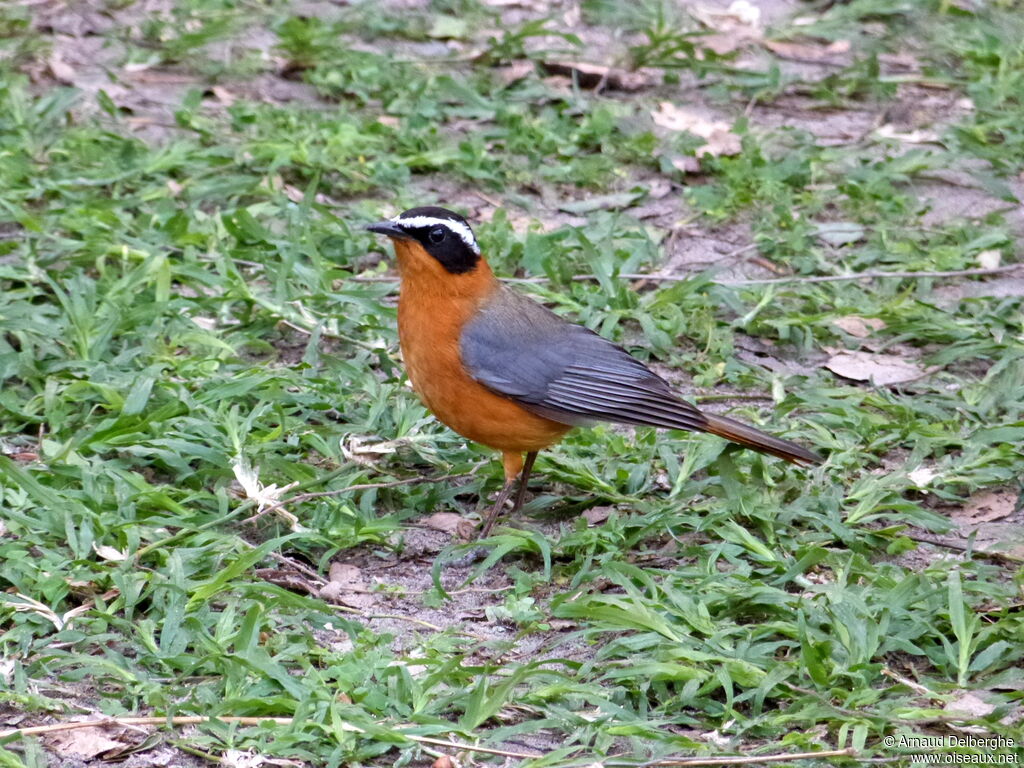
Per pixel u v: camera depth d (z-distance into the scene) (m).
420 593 9.85
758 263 14.98
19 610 9.03
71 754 7.88
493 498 11.27
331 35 19.05
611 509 10.96
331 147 16.23
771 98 18.78
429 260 10.28
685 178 16.67
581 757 7.91
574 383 10.51
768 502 10.67
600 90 18.77
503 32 20.27
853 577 9.86
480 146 16.66
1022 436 11.43
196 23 19.81
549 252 14.43
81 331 12.37
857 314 13.80
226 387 11.62
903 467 11.30
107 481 10.49
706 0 21.89
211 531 10.02
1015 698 8.45
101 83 18.08
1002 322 13.62
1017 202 16.30
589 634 9.08
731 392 12.74
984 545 10.49
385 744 7.94
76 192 15.20
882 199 16.09
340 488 10.74
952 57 20.08
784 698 8.54
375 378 12.32
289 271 13.54
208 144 16.53
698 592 9.47
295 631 9.07
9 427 11.31
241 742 7.96
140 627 8.88
